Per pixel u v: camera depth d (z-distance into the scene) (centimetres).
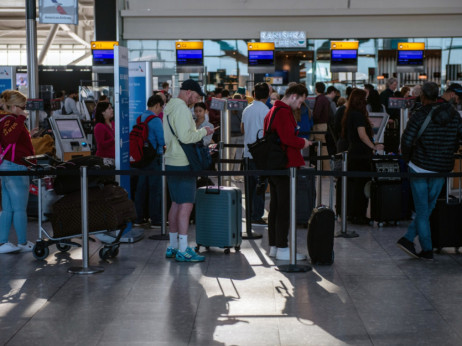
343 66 1798
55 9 1270
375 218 838
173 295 527
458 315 475
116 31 2338
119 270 612
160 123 821
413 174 629
